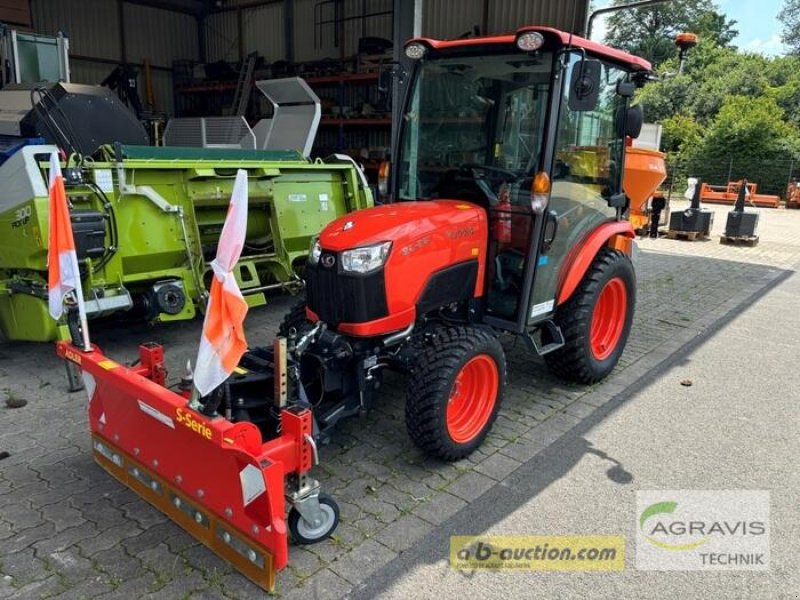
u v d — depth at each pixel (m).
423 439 3.17
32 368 4.52
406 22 9.75
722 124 26.05
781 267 9.05
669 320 6.16
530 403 4.15
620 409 4.10
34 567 2.50
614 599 2.44
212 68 14.82
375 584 2.47
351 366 3.23
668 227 12.38
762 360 5.08
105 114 5.43
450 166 3.85
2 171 4.25
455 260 3.38
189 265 4.94
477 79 3.65
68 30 13.78
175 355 4.84
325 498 2.68
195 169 4.89
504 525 2.86
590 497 3.10
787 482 3.28
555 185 3.59
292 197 5.72
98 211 4.34
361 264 3.01
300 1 14.03
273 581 2.30
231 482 2.38
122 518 2.84
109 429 3.00
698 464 3.43
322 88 13.49
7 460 3.29
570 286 3.91
